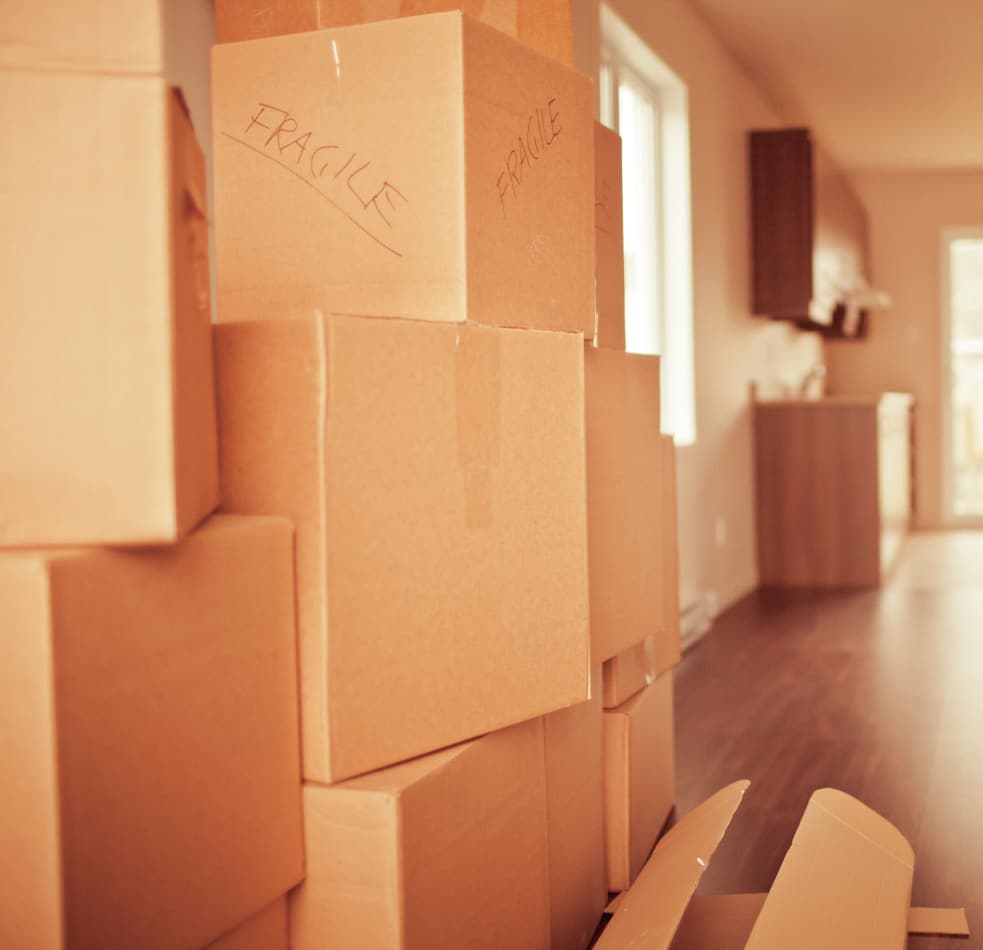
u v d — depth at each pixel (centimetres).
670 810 214
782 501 530
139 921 89
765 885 177
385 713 110
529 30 161
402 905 105
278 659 105
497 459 121
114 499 86
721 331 476
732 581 488
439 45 117
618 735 174
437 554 115
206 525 100
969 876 178
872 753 248
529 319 130
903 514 671
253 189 127
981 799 215
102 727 85
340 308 123
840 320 678
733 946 143
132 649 88
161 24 85
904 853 148
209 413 104
